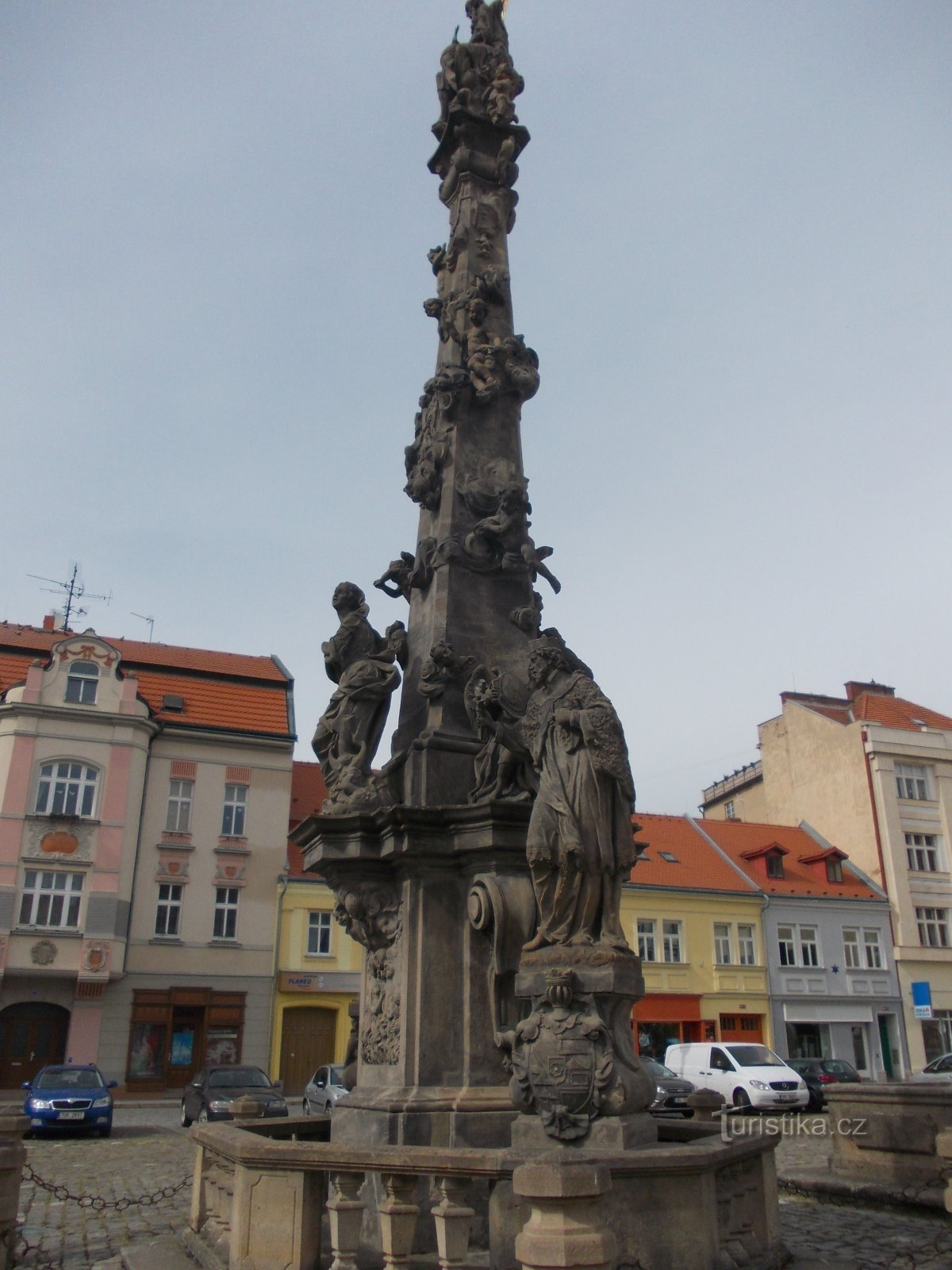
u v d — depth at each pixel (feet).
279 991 112.98
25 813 107.14
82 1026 103.96
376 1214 22.76
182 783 116.98
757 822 169.48
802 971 130.31
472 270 37.78
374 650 30.55
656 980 124.16
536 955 22.35
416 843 25.44
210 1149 24.29
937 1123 33.71
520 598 31.55
